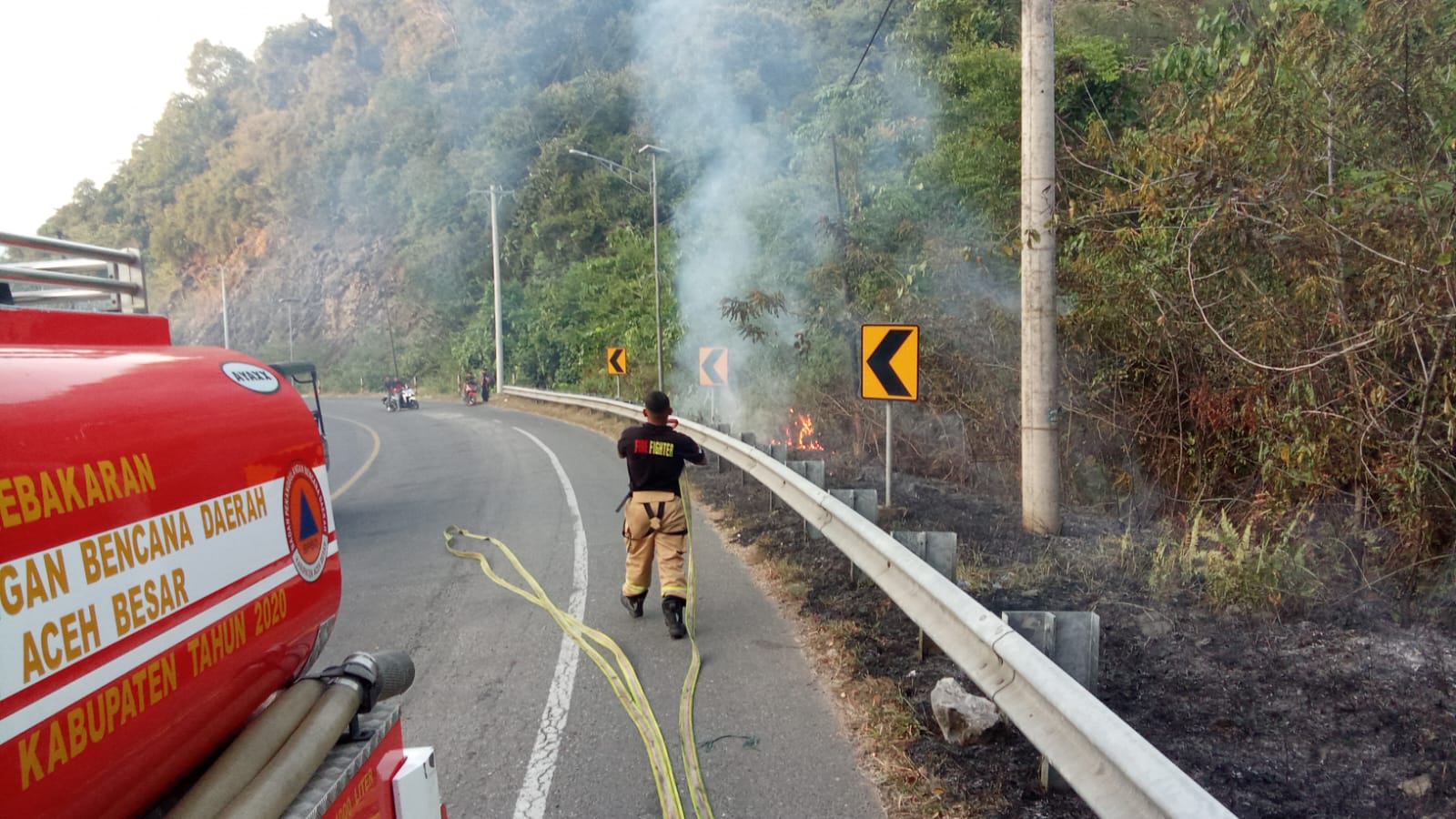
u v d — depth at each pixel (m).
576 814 4.00
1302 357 6.07
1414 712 4.02
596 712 5.08
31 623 1.46
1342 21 6.36
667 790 4.12
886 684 5.09
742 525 9.87
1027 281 7.92
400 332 65.19
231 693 2.03
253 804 1.83
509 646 6.29
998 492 10.83
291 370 12.36
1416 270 5.13
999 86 15.43
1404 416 5.64
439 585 8.09
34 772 1.43
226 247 87.56
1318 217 5.90
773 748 4.50
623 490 12.93
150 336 2.49
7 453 1.49
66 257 2.53
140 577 1.74
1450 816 3.27
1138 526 7.86
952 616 4.59
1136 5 19.36
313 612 2.47
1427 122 6.22
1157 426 8.00
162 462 1.89
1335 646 4.77
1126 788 2.81
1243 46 6.92
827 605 6.73
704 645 6.09
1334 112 6.28
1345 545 5.70
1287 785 3.57
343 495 14.34
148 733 1.71
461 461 17.75
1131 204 7.37
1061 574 6.52
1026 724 3.48
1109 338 8.43
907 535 5.69
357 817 2.29
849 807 3.89
